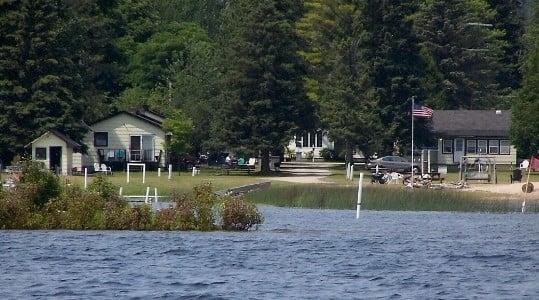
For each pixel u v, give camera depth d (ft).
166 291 414.82
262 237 606.14
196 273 462.19
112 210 641.81
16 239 578.25
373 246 570.46
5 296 402.11
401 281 444.14
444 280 447.83
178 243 567.59
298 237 610.24
